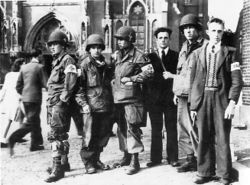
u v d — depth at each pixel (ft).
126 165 21.25
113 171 20.08
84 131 19.57
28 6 100.94
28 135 31.24
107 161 22.39
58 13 99.55
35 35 101.86
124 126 20.94
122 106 20.59
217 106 17.60
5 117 30.68
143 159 22.88
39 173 19.80
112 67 21.16
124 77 19.74
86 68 19.72
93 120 19.88
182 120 19.89
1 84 96.22
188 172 19.75
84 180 18.45
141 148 19.65
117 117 21.17
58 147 18.92
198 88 17.93
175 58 21.42
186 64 19.61
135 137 19.61
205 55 17.88
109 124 20.51
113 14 97.81
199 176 17.92
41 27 101.71
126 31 20.02
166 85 21.01
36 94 25.39
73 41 98.58
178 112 20.03
